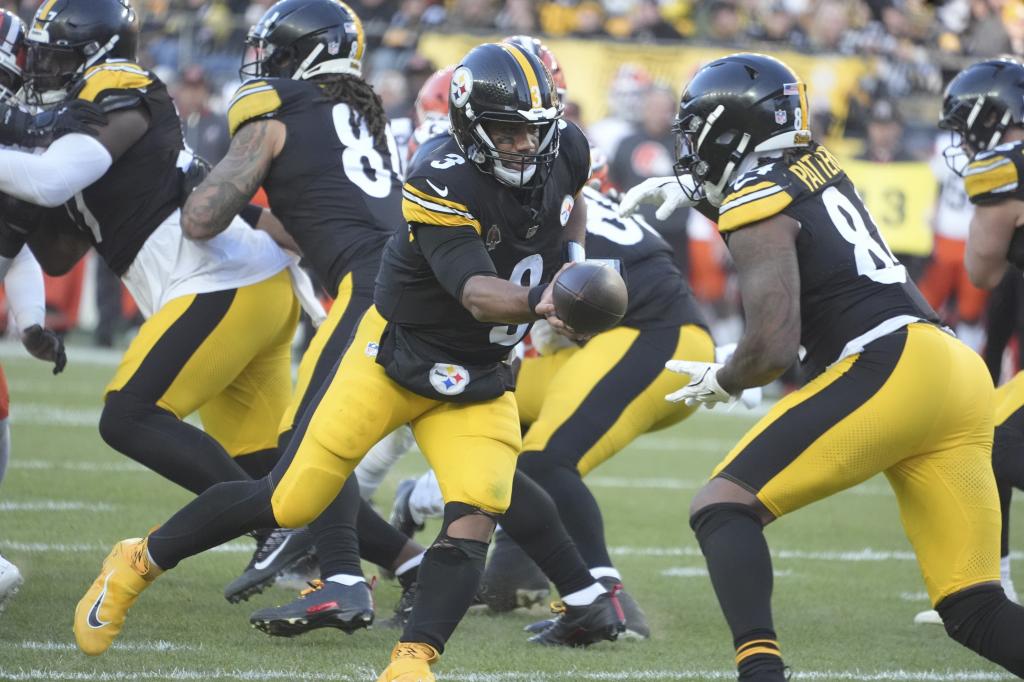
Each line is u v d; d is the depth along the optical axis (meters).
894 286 11.84
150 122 16.02
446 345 12.09
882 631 16.14
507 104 11.15
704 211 12.98
